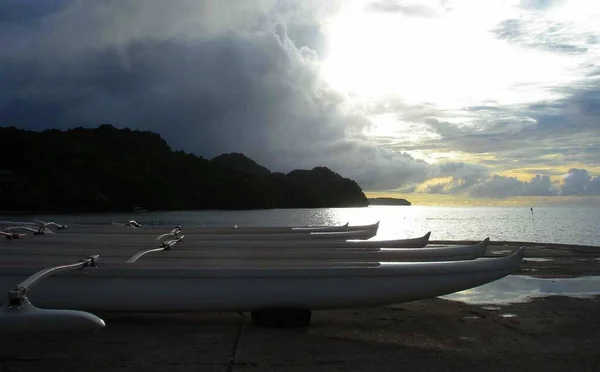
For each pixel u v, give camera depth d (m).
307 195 151.00
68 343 4.89
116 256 7.11
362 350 4.77
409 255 7.59
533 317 6.23
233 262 6.68
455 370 4.21
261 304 5.59
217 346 4.82
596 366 4.36
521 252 6.28
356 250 7.81
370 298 5.68
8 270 5.53
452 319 6.14
